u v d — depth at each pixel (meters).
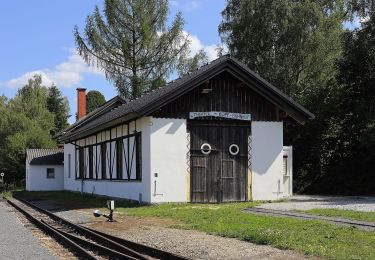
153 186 21.72
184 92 21.45
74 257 11.30
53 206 26.19
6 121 67.94
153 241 12.39
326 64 40.81
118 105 39.38
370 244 10.28
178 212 18.09
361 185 29.02
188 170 22.30
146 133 22.20
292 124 31.42
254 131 23.58
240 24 43.09
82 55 43.16
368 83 29.44
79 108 47.31
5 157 58.44
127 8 42.91
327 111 30.50
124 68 44.06
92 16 42.97
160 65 44.09
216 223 14.69
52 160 47.88
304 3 41.78
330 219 14.47
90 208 23.05
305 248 10.12
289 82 41.94
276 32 42.12
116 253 10.80
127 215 18.58
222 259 9.77
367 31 29.58
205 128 22.75
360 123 29.28
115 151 27.12
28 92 84.12
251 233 11.94
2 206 30.36
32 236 15.12
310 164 31.23
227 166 23.00
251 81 22.78
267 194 23.61
